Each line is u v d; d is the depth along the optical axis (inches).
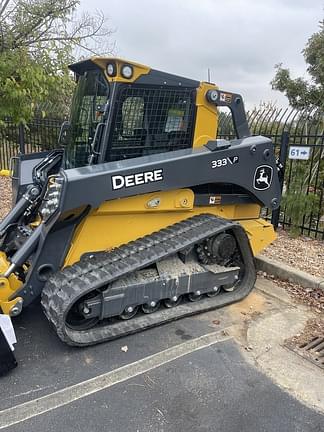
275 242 235.9
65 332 127.3
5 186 368.2
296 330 148.1
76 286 126.8
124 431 101.3
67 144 171.9
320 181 262.4
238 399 113.3
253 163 168.9
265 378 122.0
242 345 138.6
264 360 130.6
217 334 144.6
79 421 104.0
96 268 134.4
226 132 265.3
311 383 120.3
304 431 102.9
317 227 249.0
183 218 163.8
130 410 108.2
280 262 199.9
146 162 142.3
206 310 159.5
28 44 257.4
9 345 120.5
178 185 148.6
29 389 115.0
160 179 143.9
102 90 146.6
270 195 179.0
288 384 119.6
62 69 247.1
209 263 162.2
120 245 149.1
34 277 135.0
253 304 167.6
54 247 136.6
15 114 239.9
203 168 153.7
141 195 146.3
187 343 138.4
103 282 129.3
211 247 159.8
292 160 259.6
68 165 169.2
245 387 118.0
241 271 177.3
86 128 156.4
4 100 230.7
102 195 132.6
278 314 159.3
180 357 131.0
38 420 104.0
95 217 141.3
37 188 169.8
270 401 112.8
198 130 160.7
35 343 136.9
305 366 128.0
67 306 123.6
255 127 280.8
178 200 157.2
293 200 245.9
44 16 264.7
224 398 113.5
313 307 165.6
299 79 751.1
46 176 171.8
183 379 120.7
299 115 264.8
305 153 234.5
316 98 719.1
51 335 141.9
